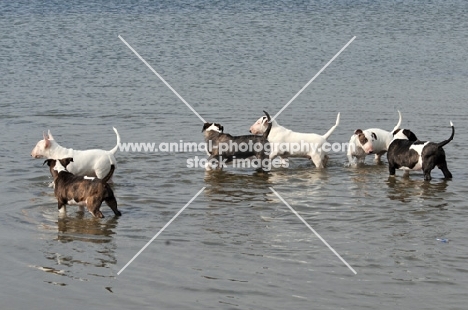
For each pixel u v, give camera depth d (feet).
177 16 141.38
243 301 33.88
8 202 47.14
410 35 124.57
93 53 106.63
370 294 34.53
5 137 63.46
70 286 35.40
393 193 49.90
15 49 108.78
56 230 42.65
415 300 33.91
